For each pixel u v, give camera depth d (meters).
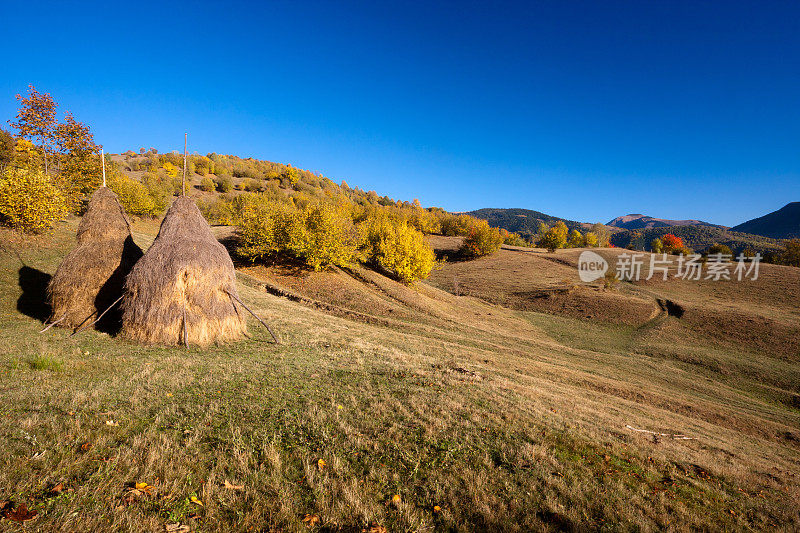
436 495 4.45
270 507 3.88
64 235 21.75
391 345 16.52
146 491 3.82
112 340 10.71
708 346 31.70
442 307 35.06
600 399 13.16
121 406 6.25
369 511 3.96
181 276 11.27
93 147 29.53
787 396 22.08
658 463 6.54
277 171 149.12
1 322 11.20
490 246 77.75
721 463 7.75
